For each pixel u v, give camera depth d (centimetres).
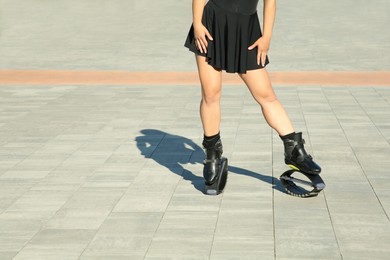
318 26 1952
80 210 505
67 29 1944
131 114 863
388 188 545
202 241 437
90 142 719
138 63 1323
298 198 523
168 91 1031
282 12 2383
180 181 574
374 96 966
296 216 482
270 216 482
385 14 2250
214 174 532
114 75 1191
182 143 708
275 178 577
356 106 892
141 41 1670
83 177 591
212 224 468
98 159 650
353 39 1659
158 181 575
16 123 821
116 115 859
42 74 1212
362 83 1078
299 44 1584
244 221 473
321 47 1528
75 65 1309
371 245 428
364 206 503
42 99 982
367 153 653
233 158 642
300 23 2039
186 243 434
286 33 1803
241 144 695
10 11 2491
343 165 613
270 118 525
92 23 2097
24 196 542
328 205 505
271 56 1401
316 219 476
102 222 478
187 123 804
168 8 2570
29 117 856
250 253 416
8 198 537
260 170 601
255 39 509
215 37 508
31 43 1661
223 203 514
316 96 971
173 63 1314
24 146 707
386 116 826
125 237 448
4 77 1185
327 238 440
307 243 432
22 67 1295
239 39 505
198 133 752
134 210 502
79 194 544
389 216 481
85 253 422
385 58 1347
